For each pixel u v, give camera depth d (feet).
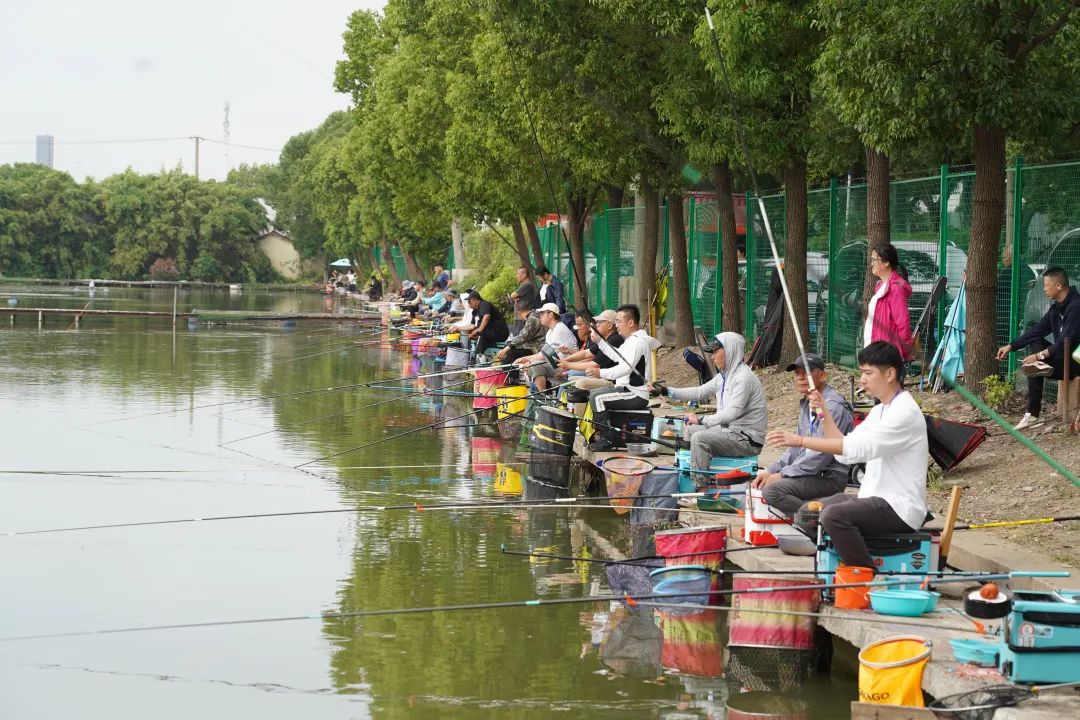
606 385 83.20
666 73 105.50
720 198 116.78
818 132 98.02
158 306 343.67
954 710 34.96
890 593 42.60
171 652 47.32
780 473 53.11
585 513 72.64
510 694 42.39
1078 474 57.98
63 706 41.47
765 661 45.09
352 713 40.91
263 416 116.06
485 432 106.22
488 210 199.52
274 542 65.26
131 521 70.18
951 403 74.95
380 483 82.33
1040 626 35.63
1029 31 68.90
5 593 55.01
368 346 207.41
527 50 123.34
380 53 299.58
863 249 99.45
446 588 56.34
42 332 228.84
